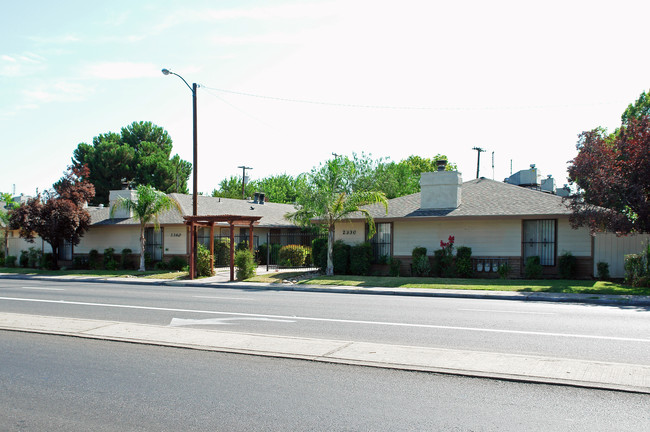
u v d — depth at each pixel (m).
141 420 5.61
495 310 13.44
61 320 11.68
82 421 5.61
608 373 6.98
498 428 5.25
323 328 10.66
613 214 18.22
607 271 20.94
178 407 6.00
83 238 35.00
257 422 5.50
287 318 12.07
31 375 7.38
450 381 6.88
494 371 7.17
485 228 23.48
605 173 18.39
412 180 62.88
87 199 33.62
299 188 25.20
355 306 14.42
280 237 39.66
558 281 20.47
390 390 6.53
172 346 9.05
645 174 17.53
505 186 26.08
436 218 23.59
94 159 51.62
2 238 38.66
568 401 6.04
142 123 56.38
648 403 5.95
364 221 26.20
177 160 56.62
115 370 7.60
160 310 13.64
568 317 12.06
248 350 8.60
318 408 5.90
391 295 18.19
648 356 8.05
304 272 26.58
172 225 31.58
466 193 26.17
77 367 7.79
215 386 6.78
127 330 10.42
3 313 12.90
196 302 15.59
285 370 7.50
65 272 30.67
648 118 18.52
